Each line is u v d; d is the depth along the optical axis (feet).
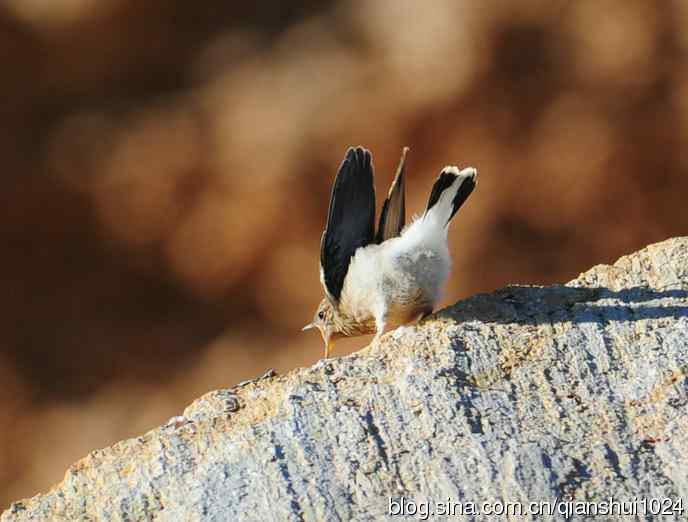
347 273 20.65
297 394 16.69
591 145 58.03
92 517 15.71
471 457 15.17
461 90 59.11
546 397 16.28
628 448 15.19
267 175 60.54
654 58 58.54
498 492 14.64
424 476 15.01
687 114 57.93
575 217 58.03
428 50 59.72
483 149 58.70
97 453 16.65
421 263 19.77
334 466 15.35
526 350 17.26
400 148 59.16
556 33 59.62
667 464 14.89
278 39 65.16
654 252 19.49
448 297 56.80
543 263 57.36
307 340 59.31
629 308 18.07
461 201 19.57
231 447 15.94
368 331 22.33
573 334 17.54
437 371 16.76
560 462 14.98
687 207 57.57
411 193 58.29
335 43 63.36
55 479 55.93
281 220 60.49
